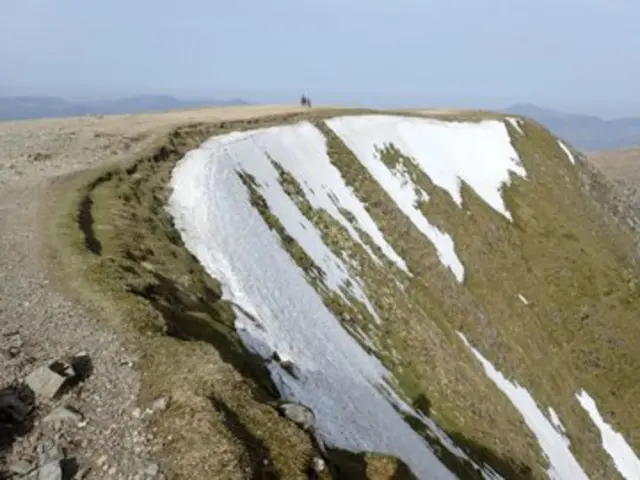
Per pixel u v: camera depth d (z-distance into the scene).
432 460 29.66
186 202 34.59
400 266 52.28
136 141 41.91
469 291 57.28
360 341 37.22
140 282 21.27
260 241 36.28
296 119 62.12
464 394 41.50
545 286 64.50
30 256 21.61
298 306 32.91
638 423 56.31
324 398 25.77
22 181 30.36
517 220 71.81
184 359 16.67
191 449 13.40
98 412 14.38
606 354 60.66
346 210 53.22
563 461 44.94
